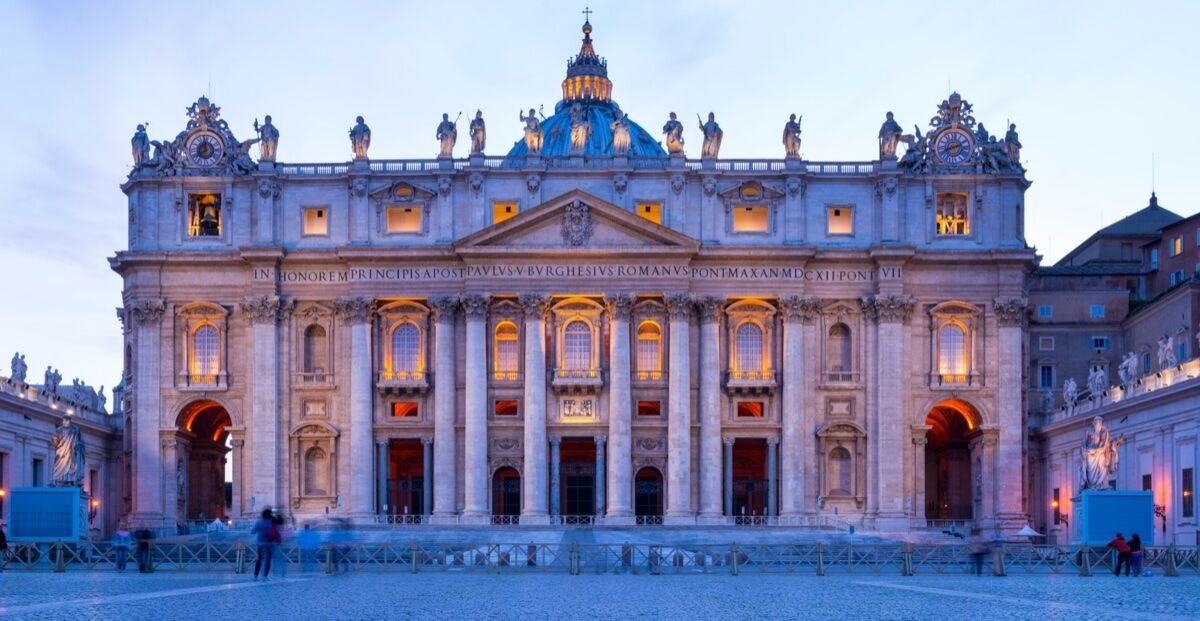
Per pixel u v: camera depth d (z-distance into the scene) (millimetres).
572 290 92812
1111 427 84500
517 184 94562
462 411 93625
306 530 51625
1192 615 28125
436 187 95000
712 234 94375
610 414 92438
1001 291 94500
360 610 29891
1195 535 70875
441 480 92500
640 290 92750
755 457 98000
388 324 94750
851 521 92812
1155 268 106750
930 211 95188
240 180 95875
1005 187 95688
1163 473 75938
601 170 94250
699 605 32625
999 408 93812
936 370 94312
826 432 93562
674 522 91250
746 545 60531
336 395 94438
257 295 94000
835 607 31344
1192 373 73188
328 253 94000
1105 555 55500
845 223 95438
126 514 94688
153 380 94438
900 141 95750
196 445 101875
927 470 104750
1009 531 92250
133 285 95125
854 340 94562
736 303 94125
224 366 94750
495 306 94000
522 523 90875
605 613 30031
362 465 92812
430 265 94000
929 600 33594
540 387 92375
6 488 78938
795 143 95000
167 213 96125
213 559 60875
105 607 29609
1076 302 107312
